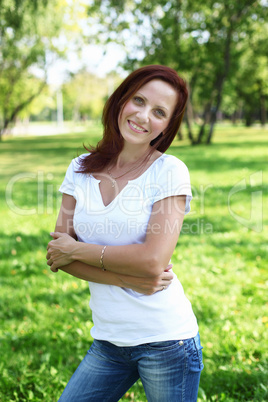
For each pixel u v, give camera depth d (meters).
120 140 1.80
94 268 1.69
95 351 1.80
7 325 3.90
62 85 46.44
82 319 3.97
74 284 4.70
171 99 1.71
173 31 22.70
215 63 23.34
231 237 6.36
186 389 1.67
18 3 18.92
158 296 1.66
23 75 31.80
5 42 25.31
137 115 1.70
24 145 26.95
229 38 22.81
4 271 5.21
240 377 3.01
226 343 3.41
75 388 1.79
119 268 1.63
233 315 3.91
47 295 4.51
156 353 1.63
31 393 2.86
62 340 3.59
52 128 62.53
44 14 20.52
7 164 16.38
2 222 7.48
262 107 42.81
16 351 3.49
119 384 1.80
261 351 3.30
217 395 2.84
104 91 58.53
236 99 44.16
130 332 1.67
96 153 1.83
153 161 1.72
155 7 22.58
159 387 1.65
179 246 5.91
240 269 5.11
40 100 41.09
